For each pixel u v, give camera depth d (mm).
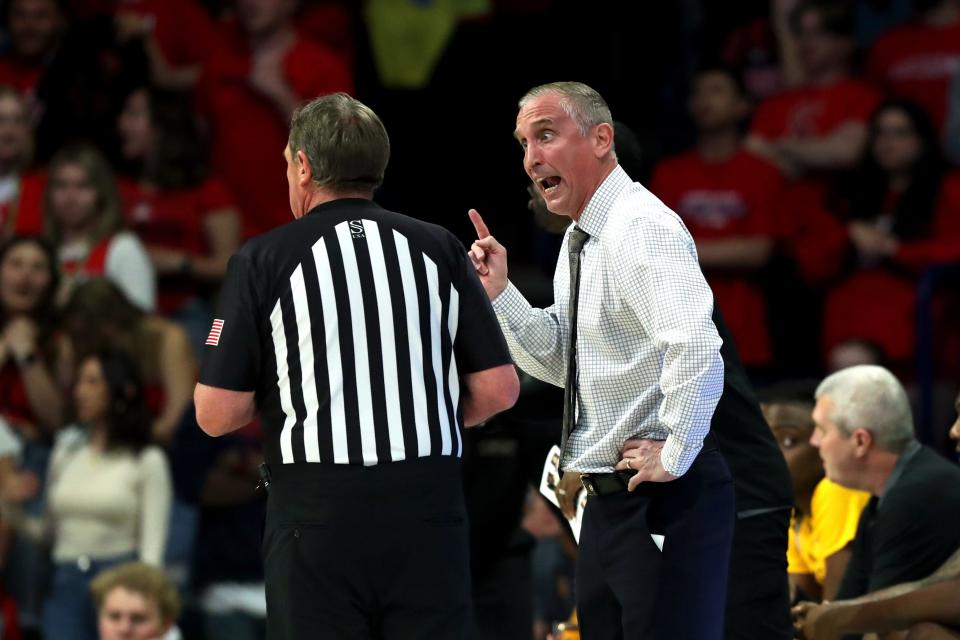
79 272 25484
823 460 15820
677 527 12172
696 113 27141
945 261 25531
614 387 12289
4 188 27609
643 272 11828
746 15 29281
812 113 27375
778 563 13945
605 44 30375
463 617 11766
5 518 23328
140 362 23938
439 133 30344
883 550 15125
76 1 29141
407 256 11930
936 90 27406
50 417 24844
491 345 12180
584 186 12391
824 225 26578
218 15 29156
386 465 11531
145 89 27312
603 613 12625
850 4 27938
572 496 13734
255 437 24125
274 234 11914
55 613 22234
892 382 15609
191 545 23234
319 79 28328
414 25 29578
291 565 11547
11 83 28969
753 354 26500
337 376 11555
